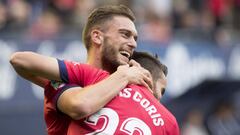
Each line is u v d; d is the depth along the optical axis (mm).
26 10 14109
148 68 6090
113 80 5457
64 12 14336
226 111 15055
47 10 14164
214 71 14641
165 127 5520
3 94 13008
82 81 5562
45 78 5543
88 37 5824
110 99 5398
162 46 14258
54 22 13906
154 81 6055
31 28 13672
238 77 14875
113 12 5762
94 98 5312
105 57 5738
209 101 14844
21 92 13125
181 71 14281
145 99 5574
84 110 5285
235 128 15164
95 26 5773
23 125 13148
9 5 13930
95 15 5801
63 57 13352
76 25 14211
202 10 16469
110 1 14898
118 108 5426
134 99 5520
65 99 5387
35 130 13242
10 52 13102
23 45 13195
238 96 15195
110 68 5801
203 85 14570
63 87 5496
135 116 5426
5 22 13633
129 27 5730
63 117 5590
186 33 15336
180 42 14438
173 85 14180
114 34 5711
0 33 13289
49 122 5680
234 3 17297
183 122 14578
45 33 13539
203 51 14602
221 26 16469
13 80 13062
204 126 14875
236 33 16562
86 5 14734
